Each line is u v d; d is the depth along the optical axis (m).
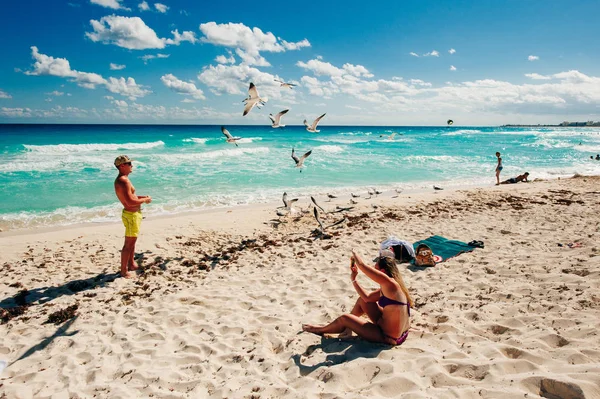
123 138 51.53
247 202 15.09
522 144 51.91
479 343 4.04
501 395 2.93
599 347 3.55
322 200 15.46
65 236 10.16
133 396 3.67
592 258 6.22
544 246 7.52
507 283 5.75
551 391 2.94
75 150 32.72
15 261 8.34
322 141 52.62
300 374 3.82
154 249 9.19
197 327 5.17
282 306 5.75
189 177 20.11
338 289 6.26
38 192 15.77
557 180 19.78
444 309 5.09
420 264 6.98
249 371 3.99
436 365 3.55
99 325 5.37
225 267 7.93
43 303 6.28
